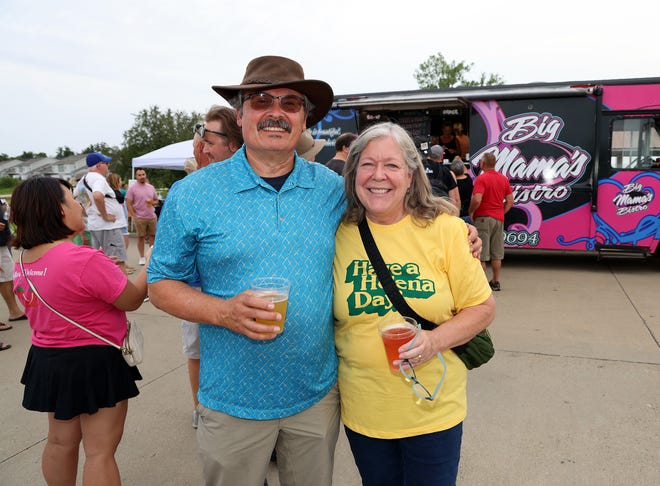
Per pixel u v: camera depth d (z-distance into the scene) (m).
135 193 8.71
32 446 3.07
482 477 2.59
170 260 1.63
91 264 1.95
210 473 1.75
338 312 1.77
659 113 6.77
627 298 5.80
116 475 2.11
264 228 1.61
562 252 9.50
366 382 1.75
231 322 1.50
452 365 1.77
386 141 1.66
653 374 3.69
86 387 2.01
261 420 1.67
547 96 7.08
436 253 1.73
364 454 1.82
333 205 1.80
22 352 4.70
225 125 2.66
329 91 1.80
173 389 3.81
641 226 7.01
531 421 3.12
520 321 5.09
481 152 7.52
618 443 2.83
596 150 7.00
